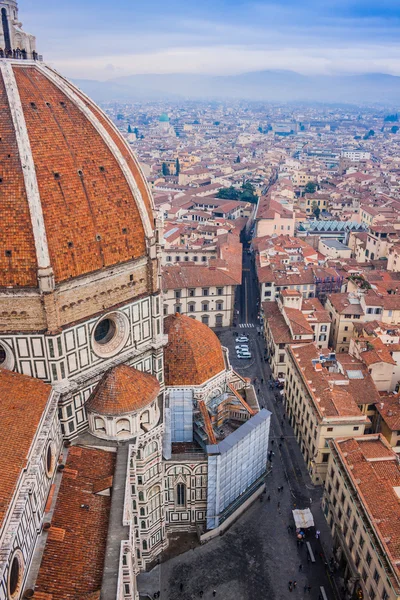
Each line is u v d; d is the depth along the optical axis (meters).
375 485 84.88
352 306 157.25
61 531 61.72
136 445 77.06
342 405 106.75
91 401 76.19
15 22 73.00
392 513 79.19
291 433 126.25
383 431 114.19
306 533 97.75
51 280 64.75
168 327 97.62
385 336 139.62
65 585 56.38
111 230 72.94
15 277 64.81
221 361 100.75
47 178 66.31
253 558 92.00
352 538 86.12
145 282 80.19
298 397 122.19
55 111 70.69
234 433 93.94
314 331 154.50
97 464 73.44
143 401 77.25
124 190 75.19
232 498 97.56
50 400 68.38
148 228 77.38
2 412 61.94
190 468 90.88
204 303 177.75
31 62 73.50
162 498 89.25
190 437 96.75
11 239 64.19
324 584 87.75
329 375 119.31
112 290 74.94
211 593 85.44
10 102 65.88
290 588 86.50
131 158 81.88
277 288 183.50
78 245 68.94
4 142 65.00
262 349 166.62
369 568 78.81
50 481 67.44
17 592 53.09
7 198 63.94
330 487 98.31
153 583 86.75
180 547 93.88
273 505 104.00
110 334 79.94
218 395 101.50
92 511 66.25
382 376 127.38
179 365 94.88
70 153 69.69
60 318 68.88
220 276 177.00
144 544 88.50
